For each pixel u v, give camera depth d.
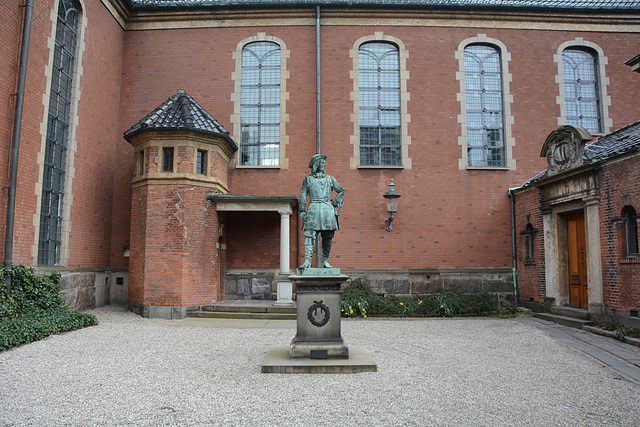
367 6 15.91
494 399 5.47
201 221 12.93
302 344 7.06
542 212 13.36
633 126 12.67
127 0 15.52
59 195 12.23
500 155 16.06
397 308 13.55
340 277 7.09
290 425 4.55
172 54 16.03
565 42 16.39
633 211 9.93
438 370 6.86
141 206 12.87
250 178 15.34
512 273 15.16
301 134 15.56
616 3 16.16
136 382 6.02
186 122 12.86
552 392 5.80
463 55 16.22
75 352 7.73
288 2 15.72
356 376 6.39
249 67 16.16
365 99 16.05
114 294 14.75
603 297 10.62
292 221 15.16
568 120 16.20
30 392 5.54
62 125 12.44
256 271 14.78
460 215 15.41
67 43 12.69
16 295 9.66
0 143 9.86
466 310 13.53
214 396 5.45
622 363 7.42
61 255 12.10
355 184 15.42
